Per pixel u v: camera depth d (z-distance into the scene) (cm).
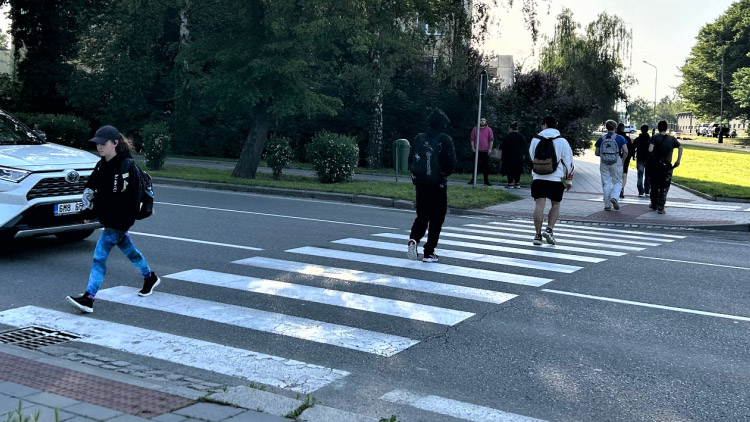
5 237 844
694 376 512
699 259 1002
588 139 2964
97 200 659
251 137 2100
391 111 3028
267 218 1305
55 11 3578
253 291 738
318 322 633
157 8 2303
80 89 3306
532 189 1095
